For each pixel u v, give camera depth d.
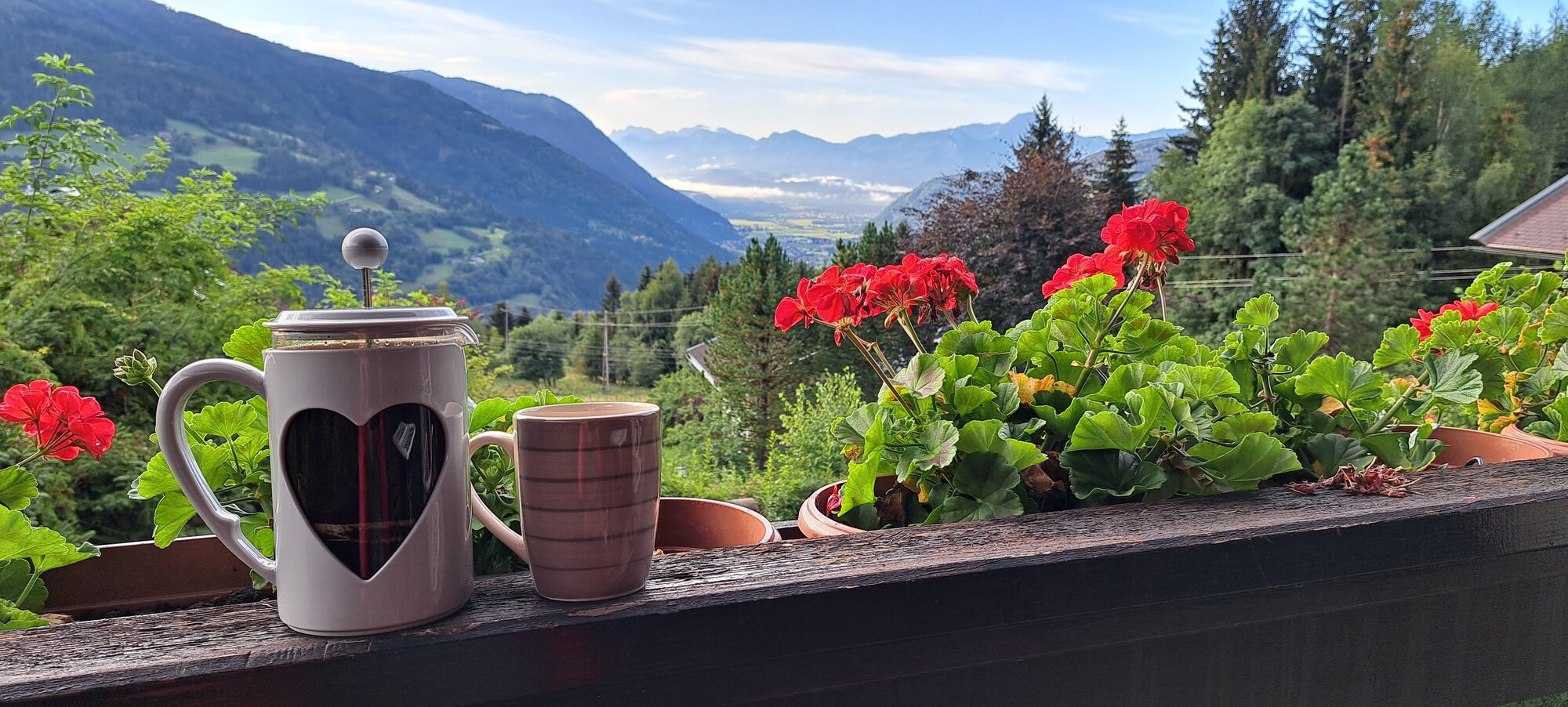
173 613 0.53
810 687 0.59
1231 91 28.48
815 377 15.14
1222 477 0.85
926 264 1.00
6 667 0.44
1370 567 0.76
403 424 0.48
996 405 0.92
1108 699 0.70
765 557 0.64
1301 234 22.95
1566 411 1.14
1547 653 0.88
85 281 5.62
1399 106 24.05
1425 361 1.09
